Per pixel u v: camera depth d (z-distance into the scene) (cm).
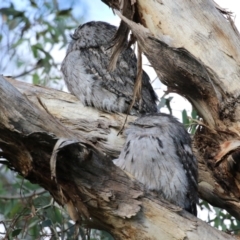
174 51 645
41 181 584
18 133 550
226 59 662
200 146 689
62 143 548
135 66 978
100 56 968
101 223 603
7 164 589
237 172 662
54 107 887
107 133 862
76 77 942
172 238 596
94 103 907
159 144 727
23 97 556
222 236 607
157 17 692
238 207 717
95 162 580
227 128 653
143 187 604
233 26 686
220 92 654
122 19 660
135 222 593
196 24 680
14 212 959
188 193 731
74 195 584
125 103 927
